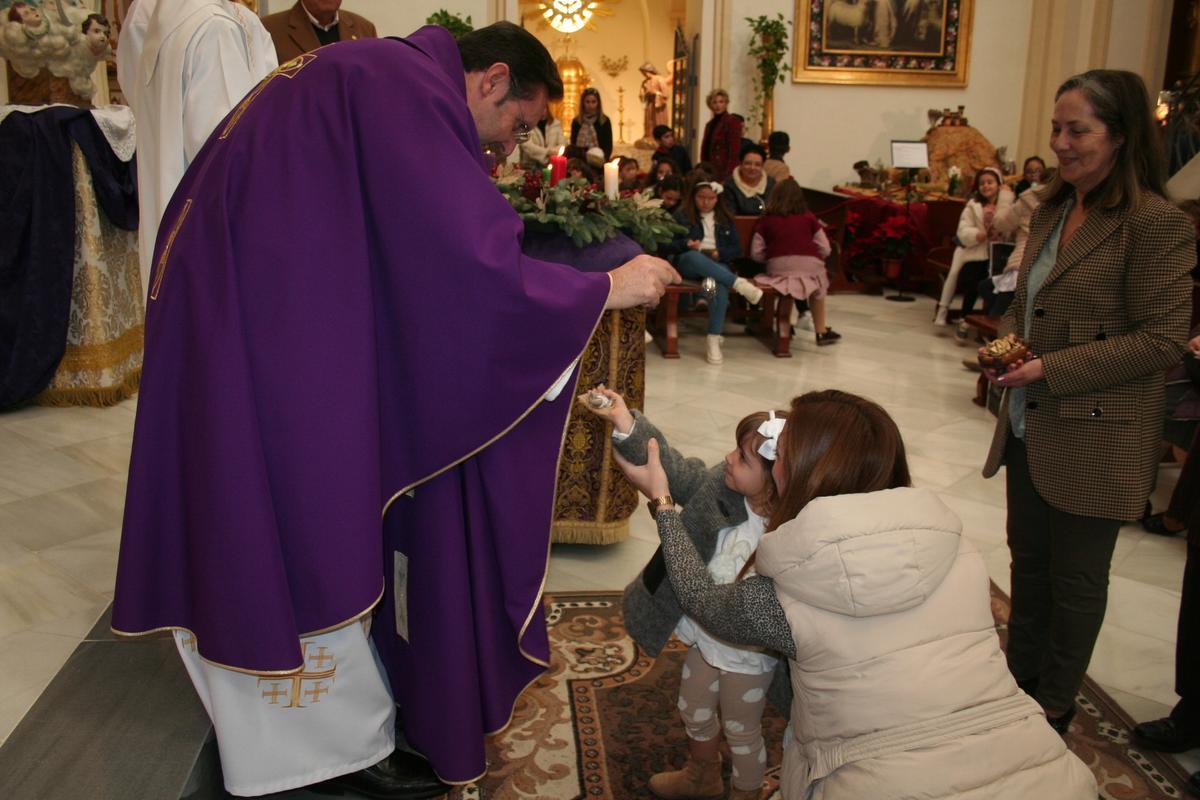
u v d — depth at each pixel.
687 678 1.85
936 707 1.25
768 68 10.21
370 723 1.84
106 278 4.46
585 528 3.11
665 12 17.92
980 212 7.17
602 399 1.79
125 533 1.62
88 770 1.90
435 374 1.59
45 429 4.12
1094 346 1.86
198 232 1.55
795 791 1.40
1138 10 10.63
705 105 10.57
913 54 10.93
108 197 4.30
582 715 2.25
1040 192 2.06
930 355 6.32
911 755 1.23
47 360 4.29
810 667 1.34
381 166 1.55
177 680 2.24
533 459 1.76
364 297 1.58
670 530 1.60
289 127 1.57
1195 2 10.41
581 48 18.19
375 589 1.61
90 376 4.42
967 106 11.21
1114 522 1.95
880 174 10.25
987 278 6.66
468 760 1.81
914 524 1.28
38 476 3.57
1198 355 2.65
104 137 4.26
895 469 1.44
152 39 1.98
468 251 1.54
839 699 1.29
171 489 1.60
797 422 1.46
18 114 4.12
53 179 4.19
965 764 1.22
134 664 2.31
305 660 1.74
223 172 1.56
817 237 6.39
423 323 1.58
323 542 1.57
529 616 1.80
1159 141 1.82
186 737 2.02
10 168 4.12
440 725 1.80
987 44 11.09
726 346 6.49
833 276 8.80
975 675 1.28
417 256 1.55
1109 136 1.82
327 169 1.56
